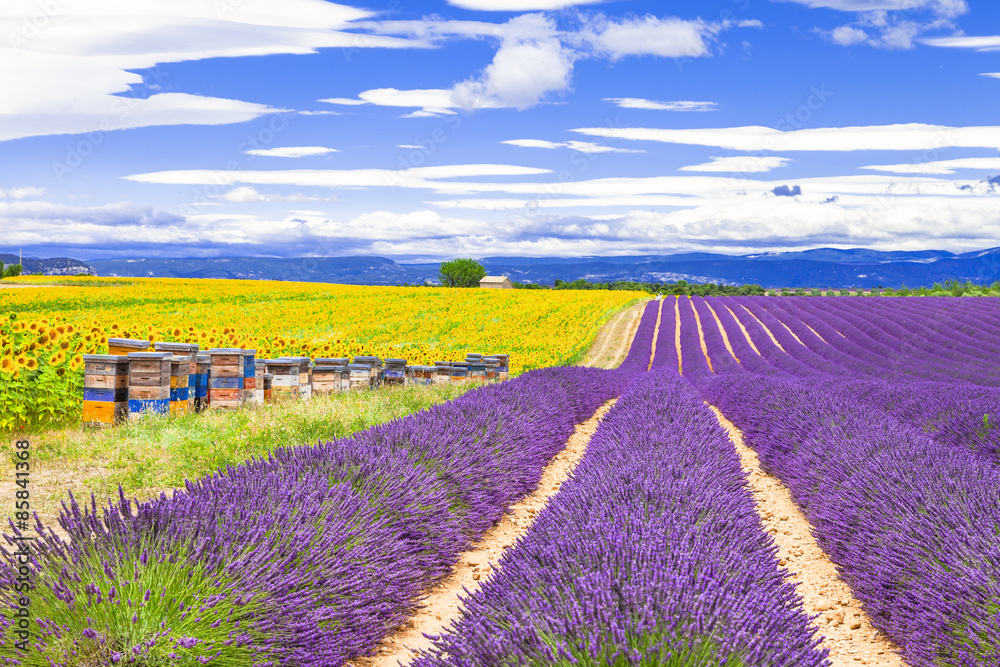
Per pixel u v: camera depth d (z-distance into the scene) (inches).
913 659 147.5
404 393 533.3
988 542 156.2
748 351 1509.6
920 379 960.9
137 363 351.9
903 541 177.2
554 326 1749.5
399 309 1958.7
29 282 2783.0
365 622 142.4
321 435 318.3
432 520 199.5
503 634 107.7
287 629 123.8
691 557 132.1
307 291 2438.5
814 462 288.7
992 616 134.0
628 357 1422.2
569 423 468.4
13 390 328.5
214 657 113.6
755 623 110.9
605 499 182.4
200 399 419.5
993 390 510.6
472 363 826.2
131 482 230.7
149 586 118.6
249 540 138.1
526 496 301.9
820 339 1621.6
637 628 106.6
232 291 2330.2
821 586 206.1
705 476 225.6
